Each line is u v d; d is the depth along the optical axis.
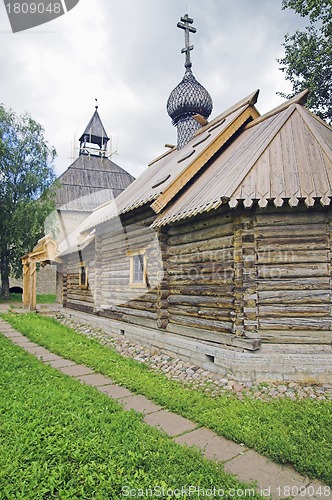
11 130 18.36
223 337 5.57
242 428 3.55
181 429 3.65
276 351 5.06
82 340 8.05
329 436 3.34
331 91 13.09
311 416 3.79
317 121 7.14
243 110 8.34
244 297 5.25
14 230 17.20
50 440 3.07
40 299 19.39
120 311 8.68
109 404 4.14
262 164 5.65
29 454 2.85
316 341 5.04
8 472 2.61
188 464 2.84
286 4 11.62
